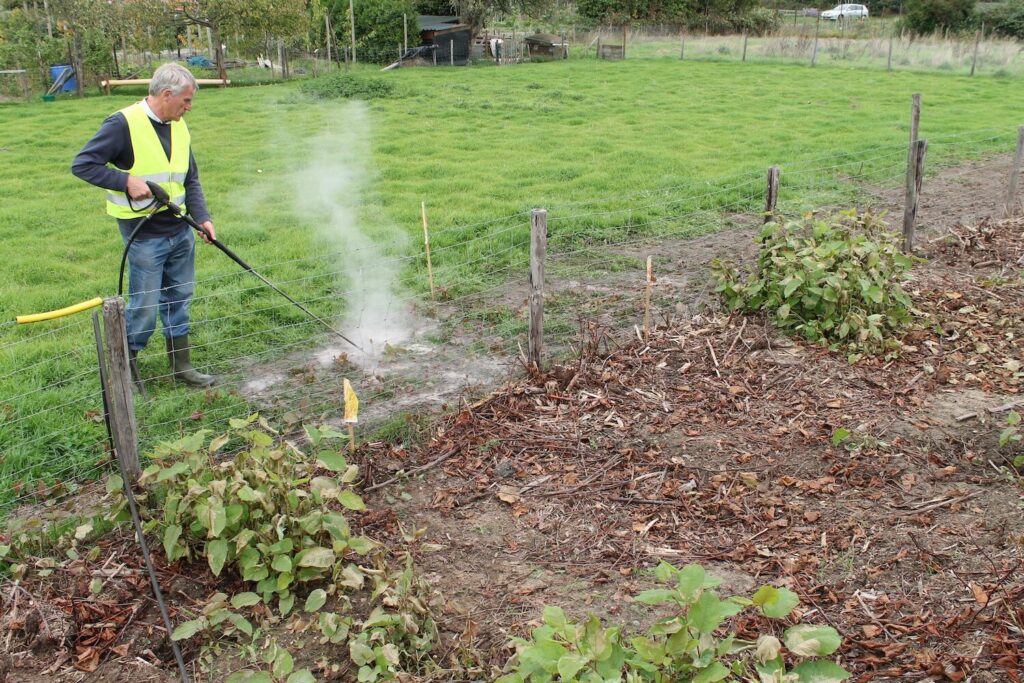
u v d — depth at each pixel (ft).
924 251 26.16
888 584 11.27
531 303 17.04
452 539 12.50
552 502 13.32
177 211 16.30
